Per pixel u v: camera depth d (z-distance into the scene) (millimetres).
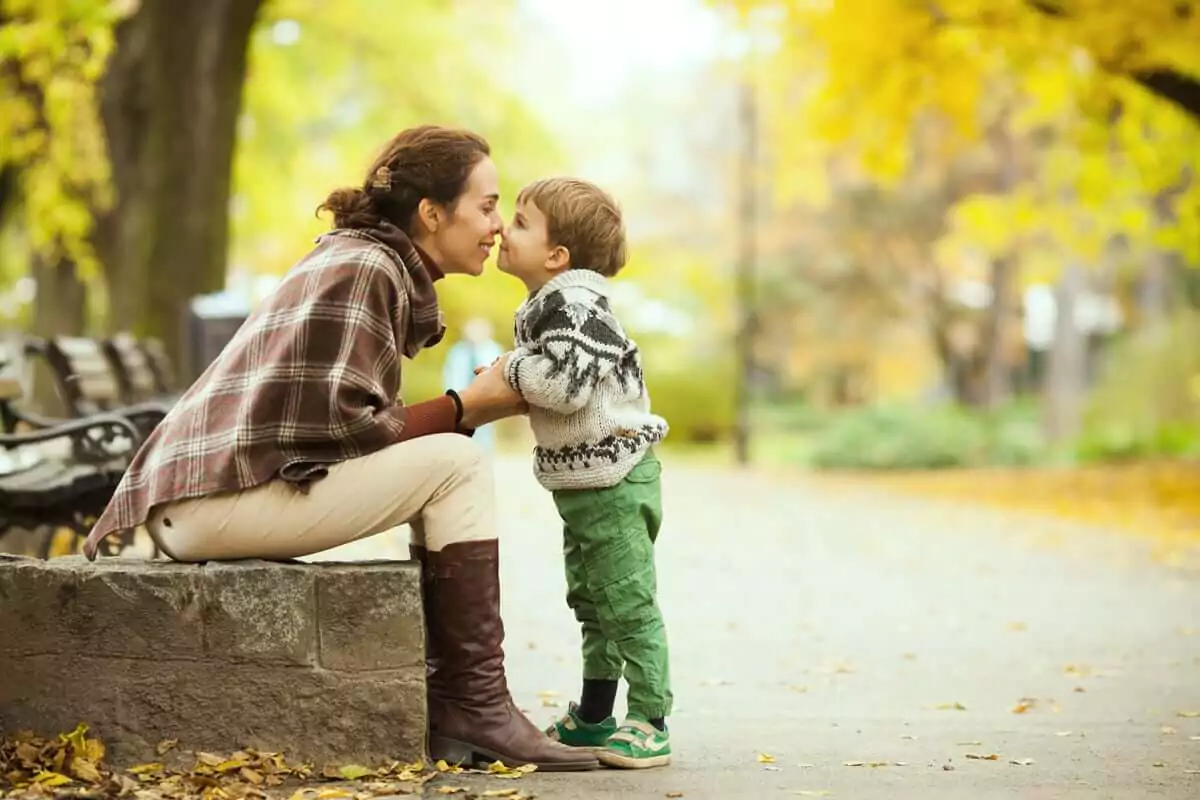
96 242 24781
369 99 35688
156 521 5156
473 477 5184
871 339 56594
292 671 5020
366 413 5020
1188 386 37094
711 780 5199
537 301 5316
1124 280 53781
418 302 5285
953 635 9789
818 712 7078
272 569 5016
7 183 26312
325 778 4984
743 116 40125
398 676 5039
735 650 9094
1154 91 20078
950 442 35500
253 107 32781
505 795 4754
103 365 10625
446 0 35688
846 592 12008
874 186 50562
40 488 7469
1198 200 24359
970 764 5672
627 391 5391
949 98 23125
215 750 5020
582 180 5410
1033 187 28453
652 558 5457
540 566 12852
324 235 5312
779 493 24438
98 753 4988
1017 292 53719
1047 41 21203
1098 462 33562
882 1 21516
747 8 22484
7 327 43844
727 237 55344
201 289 20594
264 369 5027
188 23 20516
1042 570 13719
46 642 5043
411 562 5152
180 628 5020
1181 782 5312
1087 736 6383
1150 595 12023
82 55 22000
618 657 5594
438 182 5285
